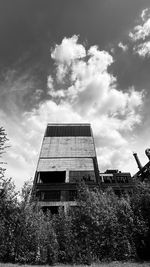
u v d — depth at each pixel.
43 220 14.41
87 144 47.84
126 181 39.09
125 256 12.82
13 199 13.90
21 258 12.21
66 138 49.94
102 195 15.90
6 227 13.00
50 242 13.02
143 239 13.70
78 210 14.51
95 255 12.62
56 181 44.56
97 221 13.37
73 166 41.62
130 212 14.51
